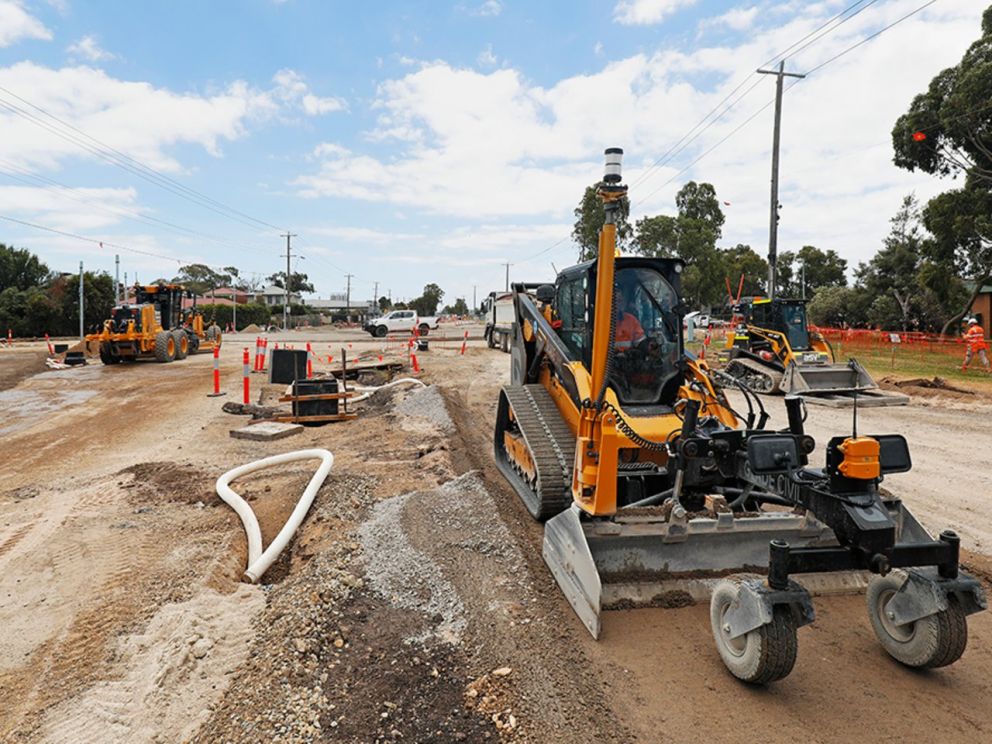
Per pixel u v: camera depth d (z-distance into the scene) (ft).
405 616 14.80
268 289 373.40
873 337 93.50
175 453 32.76
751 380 54.49
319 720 11.11
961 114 74.02
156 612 15.55
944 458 30.53
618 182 15.10
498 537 18.51
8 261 198.49
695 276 166.81
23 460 32.76
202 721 11.34
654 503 16.63
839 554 11.69
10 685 13.23
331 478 25.75
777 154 79.20
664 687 12.17
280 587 16.79
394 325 146.61
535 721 11.08
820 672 12.75
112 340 77.10
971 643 13.98
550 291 23.25
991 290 109.40
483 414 43.78
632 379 20.18
